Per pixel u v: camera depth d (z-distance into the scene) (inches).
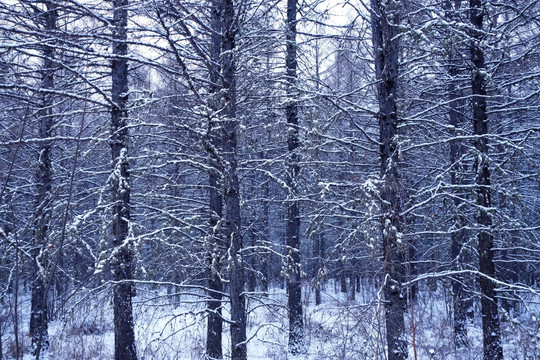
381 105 273.6
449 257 477.1
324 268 286.7
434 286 304.2
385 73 267.4
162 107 285.6
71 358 332.2
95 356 332.5
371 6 271.7
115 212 295.7
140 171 306.2
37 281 402.9
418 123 308.8
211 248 263.4
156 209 284.5
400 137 273.7
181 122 269.3
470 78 347.3
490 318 309.4
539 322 250.7
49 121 391.2
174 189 362.0
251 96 302.7
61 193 356.2
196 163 282.0
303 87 309.7
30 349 384.8
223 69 267.3
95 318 262.5
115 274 294.4
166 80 317.4
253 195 431.5
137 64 343.6
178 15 242.5
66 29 273.0
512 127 436.5
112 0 280.5
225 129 255.0
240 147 357.4
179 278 374.0
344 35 330.3
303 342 384.2
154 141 320.5
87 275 319.6
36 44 225.6
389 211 233.6
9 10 254.2
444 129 363.6
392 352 231.6
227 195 264.4
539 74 301.9
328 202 275.6
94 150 345.7
